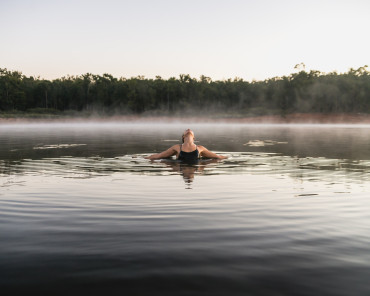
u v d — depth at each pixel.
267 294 1.71
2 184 4.62
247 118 76.56
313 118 74.75
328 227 2.77
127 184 4.65
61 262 2.07
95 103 92.12
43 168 6.23
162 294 1.71
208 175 5.47
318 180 4.99
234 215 3.13
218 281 1.84
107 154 8.67
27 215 3.12
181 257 2.15
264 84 93.62
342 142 13.34
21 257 2.14
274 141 13.99
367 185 4.57
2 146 11.12
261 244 2.39
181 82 93.56
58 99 92.25
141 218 3.03
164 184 4.66
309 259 2.13
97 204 3.54
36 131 25.06
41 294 1.70
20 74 97.88
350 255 2.19
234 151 9.55
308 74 85.81
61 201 3.66
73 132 23.34
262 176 5.35
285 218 3.03
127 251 2.25
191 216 3.10
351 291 1.74
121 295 1.70
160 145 11.65
